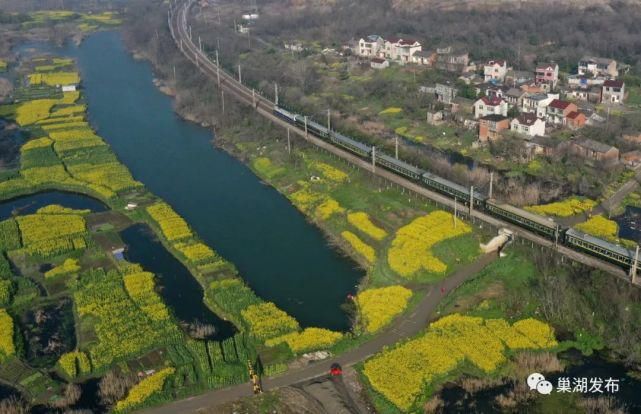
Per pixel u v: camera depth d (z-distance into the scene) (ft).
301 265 369.91
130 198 456.86
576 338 292.81
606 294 312.29
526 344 285.64
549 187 449.48
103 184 475.31
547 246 359.25
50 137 574.97
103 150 546.26
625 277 324.80
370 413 253.24
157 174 507.30
